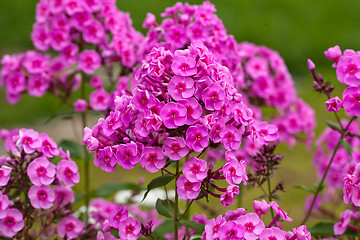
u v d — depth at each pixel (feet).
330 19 48.83
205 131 10.74
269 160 14.20
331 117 31.60
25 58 19.24
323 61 42.50
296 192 25.26
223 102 10.89
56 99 36.01
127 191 21.72
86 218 18.03
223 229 10.73
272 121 20.72
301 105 20.81
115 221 11.65
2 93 38.09
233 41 16.28
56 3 18.21
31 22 49.78
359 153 17.25
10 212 12.57
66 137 32.30
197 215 12.97
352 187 12.19
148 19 16.12
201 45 11.27
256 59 20.12
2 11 50.55
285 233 11.11
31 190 12.75
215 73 11.02
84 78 19.11
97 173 27.22
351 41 45.93
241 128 11.82
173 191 20.93
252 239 10.71
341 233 13.56
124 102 11.11
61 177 13.20
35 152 13.35
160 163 10.93
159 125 10.60
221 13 49.34
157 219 19.39
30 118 34.91
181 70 10.82
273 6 50.98
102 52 18.74
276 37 45.55
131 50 18.39
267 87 20.01
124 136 11.40
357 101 12.44
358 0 51.49
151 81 11.18
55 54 38.75
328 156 18.65
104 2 18.67
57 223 14.73
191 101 10.79
